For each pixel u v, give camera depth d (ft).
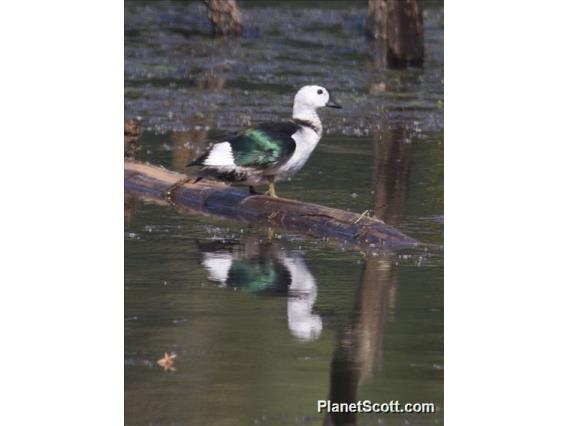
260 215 51.55
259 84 85.10
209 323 38.01
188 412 31.60
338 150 65.92
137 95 79.46
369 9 107.24
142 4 122.11
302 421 31.42
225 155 48.78
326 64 94.58
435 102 81.46
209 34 107.24
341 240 48.67
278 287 41.96
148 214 52.90
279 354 35.40
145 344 36.14
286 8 123.34
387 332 37.42
